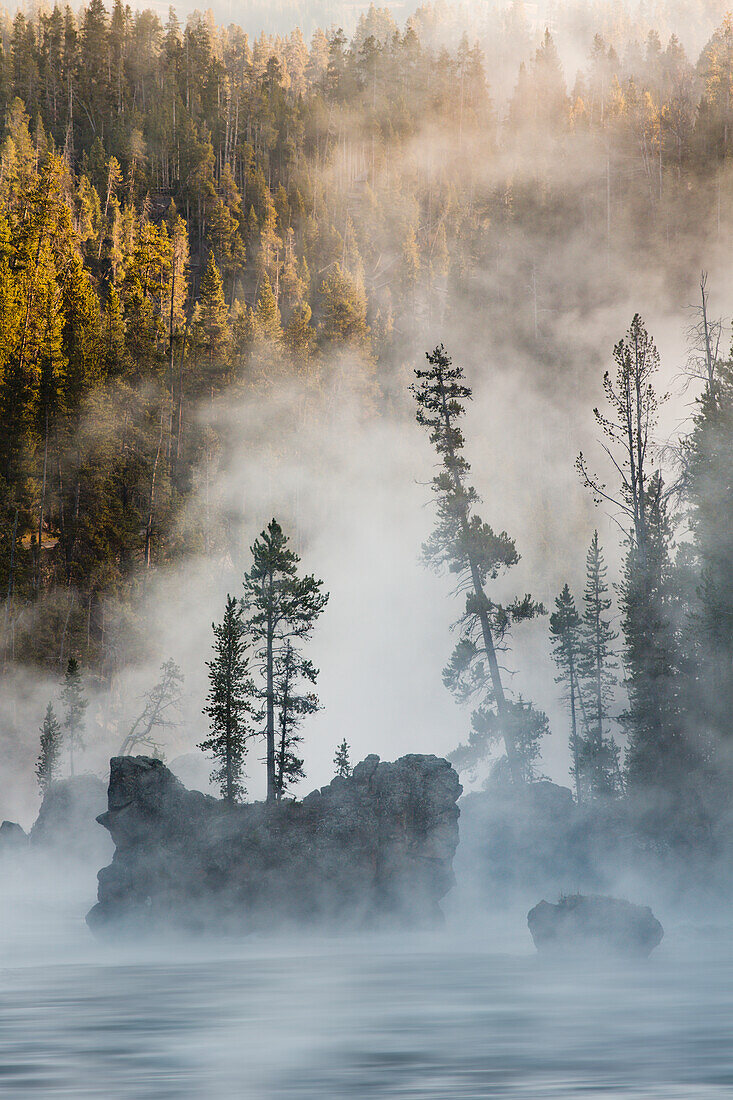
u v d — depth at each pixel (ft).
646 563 256.73
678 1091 99.60
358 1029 126.21
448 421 270.87
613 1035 121.08
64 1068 109.70
